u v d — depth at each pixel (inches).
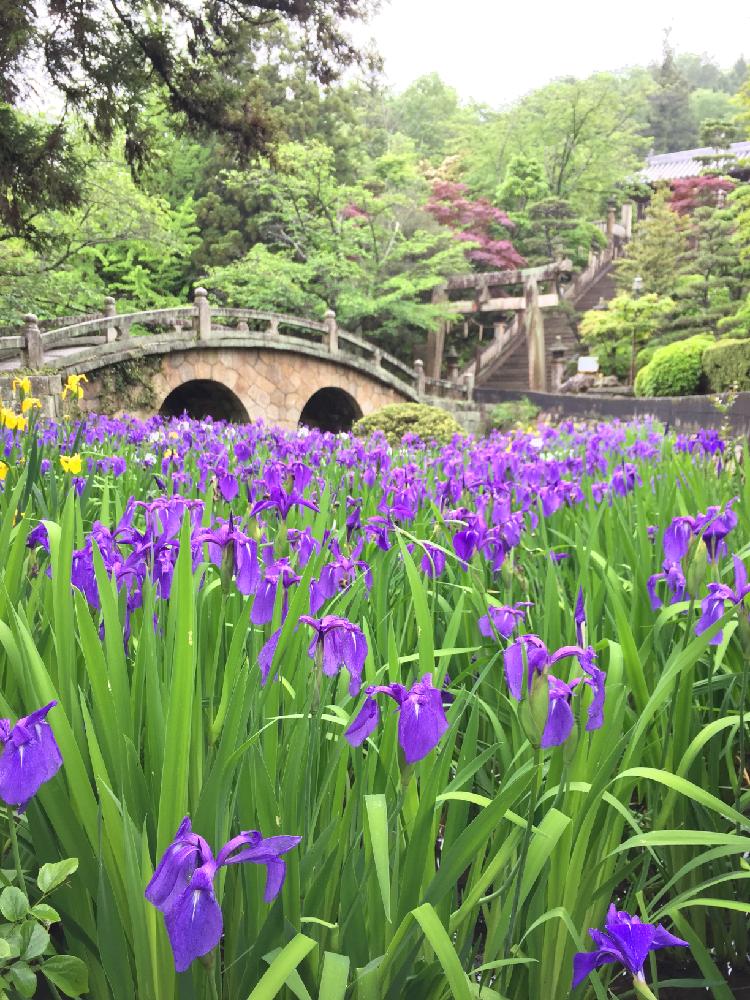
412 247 1363.2
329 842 63.0
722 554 94.0
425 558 110.0
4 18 505.4
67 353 777.6
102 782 52.6
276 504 95.7
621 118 2053.4
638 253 1501.0
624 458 263.0
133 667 79.4
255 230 1459.2
